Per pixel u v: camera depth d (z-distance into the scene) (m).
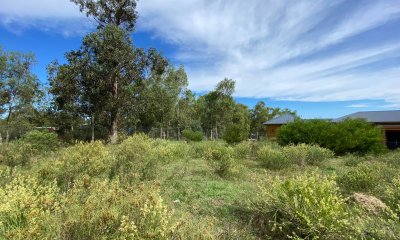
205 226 3.49
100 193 3.51
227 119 49.69
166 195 5.17
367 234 3.45
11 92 27.53
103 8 24.97
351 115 28.83
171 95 37.94
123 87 23.98
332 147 15.78
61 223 2.74
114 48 22.83
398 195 4.57
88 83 22.98
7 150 10.35
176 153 11.41
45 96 29.44
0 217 2.88
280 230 3.83
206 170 8.31
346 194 5.58
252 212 4.52
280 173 8.87
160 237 2.70
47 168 5.45
